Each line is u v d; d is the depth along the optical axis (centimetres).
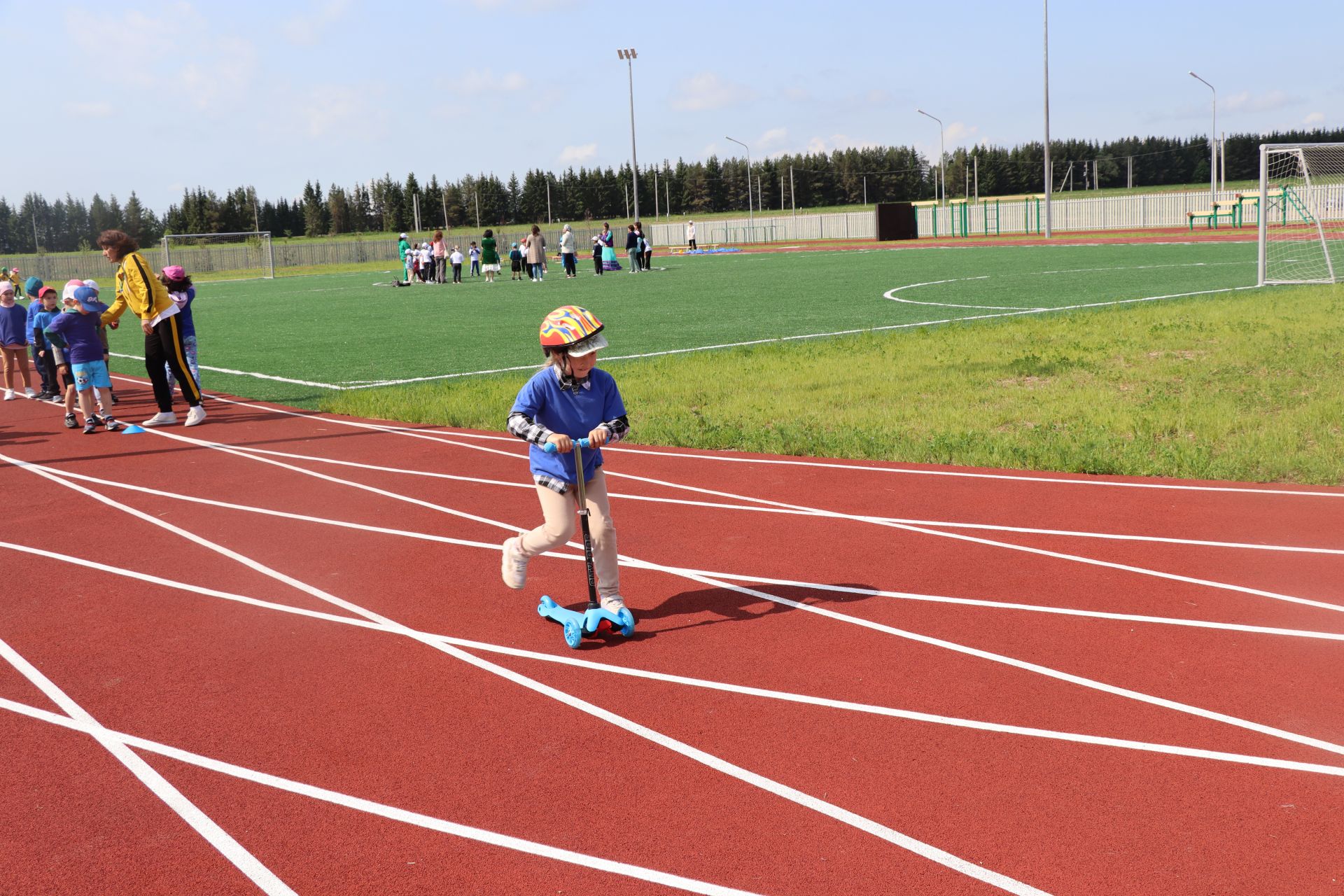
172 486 918
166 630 573
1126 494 790
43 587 652
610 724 447
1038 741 419
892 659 505
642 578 639
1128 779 388
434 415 1197
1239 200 6006
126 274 1191
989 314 2034
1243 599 568
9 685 506
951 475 869
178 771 418
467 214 13512
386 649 538
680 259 5516
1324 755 402
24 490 916
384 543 725
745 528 734
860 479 862
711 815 373
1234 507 745
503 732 443
